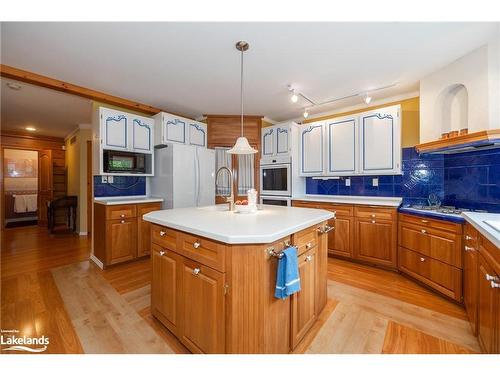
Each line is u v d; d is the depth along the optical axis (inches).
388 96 124.0
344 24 67.8
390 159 113.9
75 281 97.1
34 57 85.4
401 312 74.3
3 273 106.2
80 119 169.6
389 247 106.7
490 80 77.0
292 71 96.8
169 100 131.2
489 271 51.4
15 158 247.8
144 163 133.4
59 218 214.4
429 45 78.4
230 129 158.2
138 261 121.3
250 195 75.2
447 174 104.5
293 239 55.2
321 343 59.7
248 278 45.9
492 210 84.8
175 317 59.2
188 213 70.7
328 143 134.7
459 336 62.4
